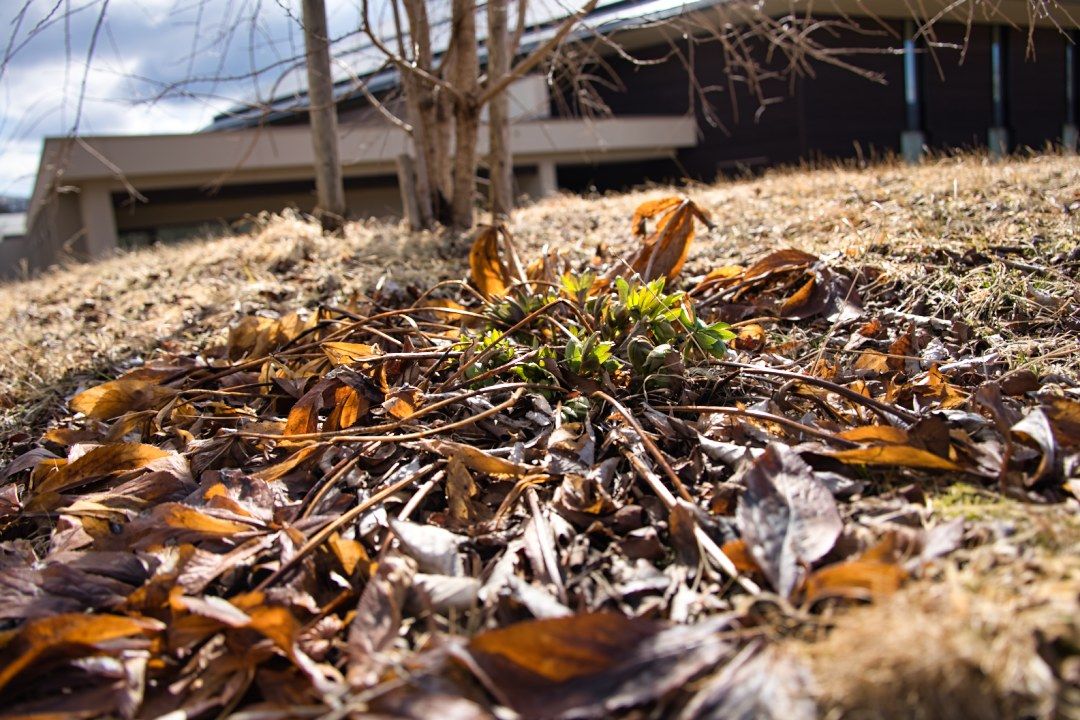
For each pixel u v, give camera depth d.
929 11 14.99
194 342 4.16
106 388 2.95
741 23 13.78
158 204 19.91
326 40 4.81
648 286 2.86
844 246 4.00
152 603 1.74
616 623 1.42
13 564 2.08
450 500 2.08
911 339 2.90
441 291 4.41
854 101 20.73
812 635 1.44
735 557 1.70
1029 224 3.98
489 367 2.79
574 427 2.37
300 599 1.74
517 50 7.18
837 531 1.68
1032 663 1.23
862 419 2.37
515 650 1.40
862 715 1.23
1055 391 2.38
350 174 18.64
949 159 7.27
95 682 1.55
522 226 6.10
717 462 2.21
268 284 4.94
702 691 1.32
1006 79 23.03
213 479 2.31
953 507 1.82
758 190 6.55
